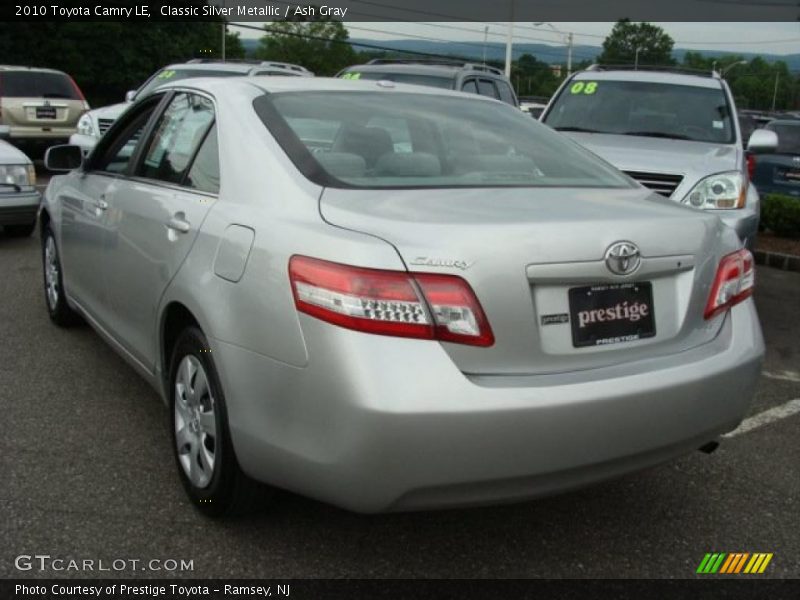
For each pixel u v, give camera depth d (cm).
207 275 306
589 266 271
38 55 3841
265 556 304
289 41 6469
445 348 254
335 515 333
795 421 459
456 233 260
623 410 269
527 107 1631
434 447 248
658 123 778
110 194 420
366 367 247
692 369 287
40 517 322
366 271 252
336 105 356
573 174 358
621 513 348
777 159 1157
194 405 326
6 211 831
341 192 295
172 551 304
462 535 325
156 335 356
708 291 304
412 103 380
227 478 304
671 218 299
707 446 320
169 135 390
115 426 410
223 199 319
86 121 1209
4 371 482
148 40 4203
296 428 266
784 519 347
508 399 253
